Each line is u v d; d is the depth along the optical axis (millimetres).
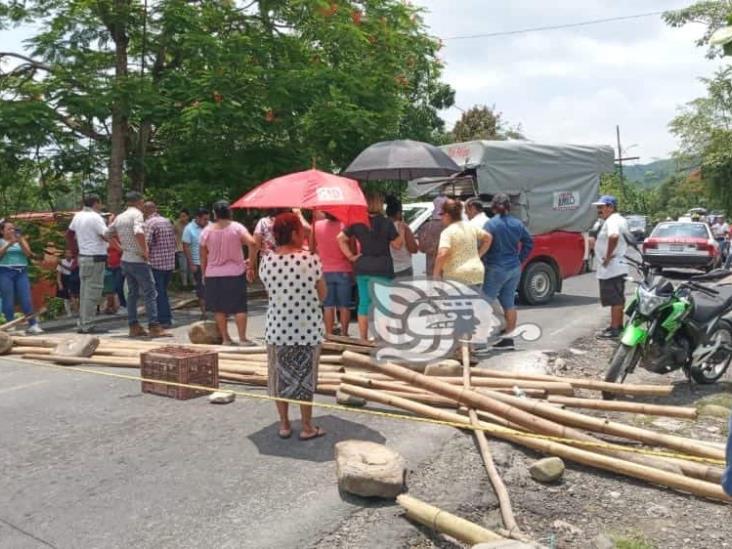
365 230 8141
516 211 12273
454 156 12500
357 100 15922
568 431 4828
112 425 5738
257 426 5602
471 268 7848
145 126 14984
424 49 18688
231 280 8469
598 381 6195
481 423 5211
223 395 6254
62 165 14547
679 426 5715
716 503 4250
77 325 11039
